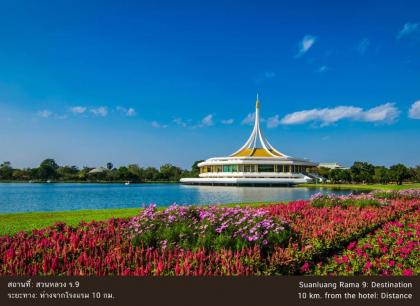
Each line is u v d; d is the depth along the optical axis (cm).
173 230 1097
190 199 4953
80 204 4112
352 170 9981
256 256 923
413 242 1219
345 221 1439
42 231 1244
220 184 10325
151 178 14275
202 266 862
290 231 1184
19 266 899
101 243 1071
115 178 13775
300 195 5772
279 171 10438
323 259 1052
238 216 1209
